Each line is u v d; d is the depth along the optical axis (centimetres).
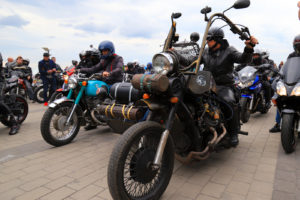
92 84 434
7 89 573
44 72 913
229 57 322
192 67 282
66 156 361
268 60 795
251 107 580
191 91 255
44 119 382
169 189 263
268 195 249
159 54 234
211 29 316
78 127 437
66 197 245
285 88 361
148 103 237
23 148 397
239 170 312
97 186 268
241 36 297
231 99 323
